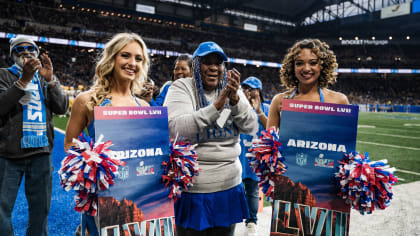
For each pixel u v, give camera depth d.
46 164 2.44
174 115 1.82
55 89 2.49
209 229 1.91
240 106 1.83
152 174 1.59
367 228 3.32
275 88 44.38
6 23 31.73
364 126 17.12
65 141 1.70
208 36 45.97
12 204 2.30
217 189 1.84
